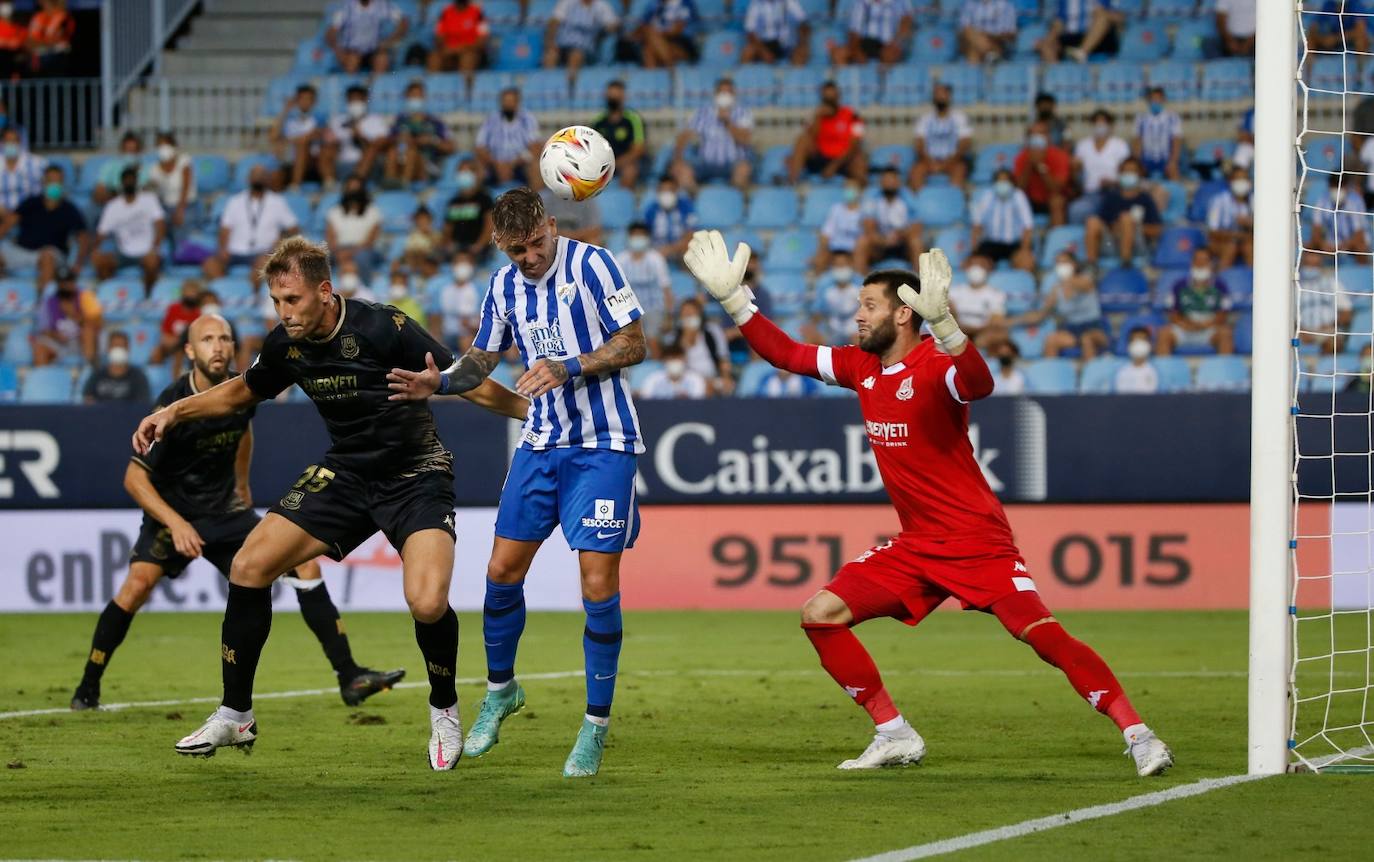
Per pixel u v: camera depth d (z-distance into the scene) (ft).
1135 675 110.11
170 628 153.07
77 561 166.61
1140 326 182.29
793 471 161.99
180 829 57.88
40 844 55.31
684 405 163.43
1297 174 67.77
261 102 245.86
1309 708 94.32
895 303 71.00
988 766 72.28
